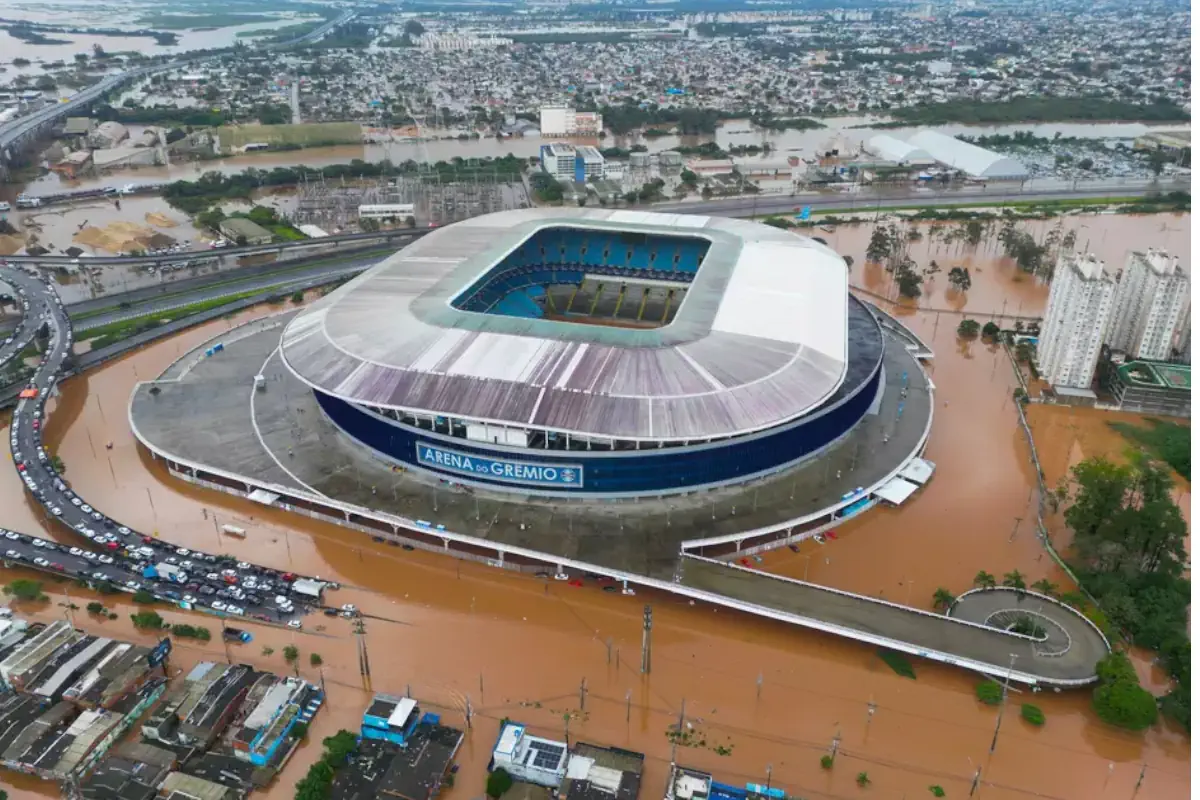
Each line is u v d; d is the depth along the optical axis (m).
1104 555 143.62
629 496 160.00
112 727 115.31
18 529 161.00
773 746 115.44
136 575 146.00
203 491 171.12
